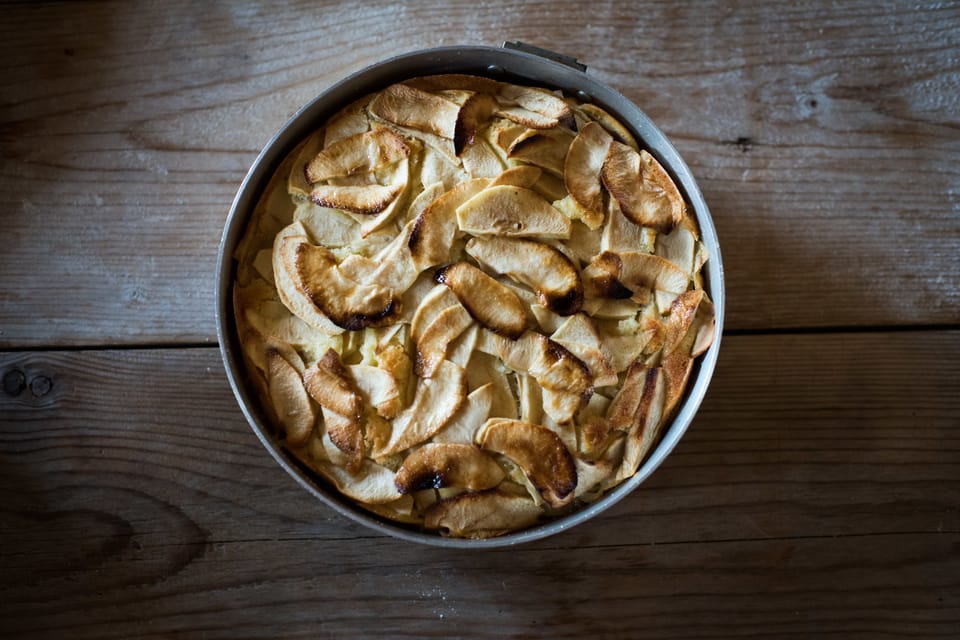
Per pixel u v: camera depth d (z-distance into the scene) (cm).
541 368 50
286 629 59
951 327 62
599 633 60
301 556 59
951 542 61
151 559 59
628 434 51
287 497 59
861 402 61
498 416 50
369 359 50
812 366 61
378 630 59
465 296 49
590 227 51
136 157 60
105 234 60
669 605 60
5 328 59
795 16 62
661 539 60
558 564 60
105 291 59
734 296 61
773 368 61
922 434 61
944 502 61
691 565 60
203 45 60
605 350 50
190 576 59
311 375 49
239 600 59
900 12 62
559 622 60
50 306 59
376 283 50
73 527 59
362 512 50
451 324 50
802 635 60
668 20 61
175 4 60
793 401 61
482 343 50
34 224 59
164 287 59
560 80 53
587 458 50
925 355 61
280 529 59
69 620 58
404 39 60
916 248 62
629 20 61
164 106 60
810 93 62
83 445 59
